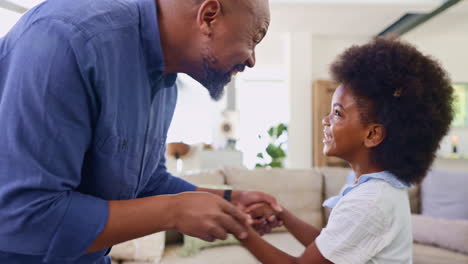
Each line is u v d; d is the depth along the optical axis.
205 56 0.70
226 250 2.19
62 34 0.54
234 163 3.67
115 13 0.63
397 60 0.84
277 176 2.76
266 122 9.05
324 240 0.83
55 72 0.53
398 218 0.80
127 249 1.97
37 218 0.52
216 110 8.32
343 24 4.84
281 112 9.09
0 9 1.65
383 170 0.86
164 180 0.97
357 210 0.80
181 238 2.35
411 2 3.91
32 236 0.53
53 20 0.55
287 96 5.26
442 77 0.87
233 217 0.63
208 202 0.62
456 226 2.34
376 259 0.80
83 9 0.59
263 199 1.02
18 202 0.51
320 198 2.82
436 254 2.29
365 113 0.84
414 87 0.80
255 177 2.70
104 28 0.59
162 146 0.87
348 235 0.80
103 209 0.56
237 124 6.29
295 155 5.02
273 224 1.07
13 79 0.53
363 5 3.93
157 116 0.80
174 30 0.69
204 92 8.38
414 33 5.16
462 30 5.03
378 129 0.83
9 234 0.52
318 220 2.75
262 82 9.10
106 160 0.65
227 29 0.68
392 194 0.81
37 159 0.52
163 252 2.14
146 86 0.70
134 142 0.70
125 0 0.69
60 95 0.53
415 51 0.87
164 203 0.60
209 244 2.21
